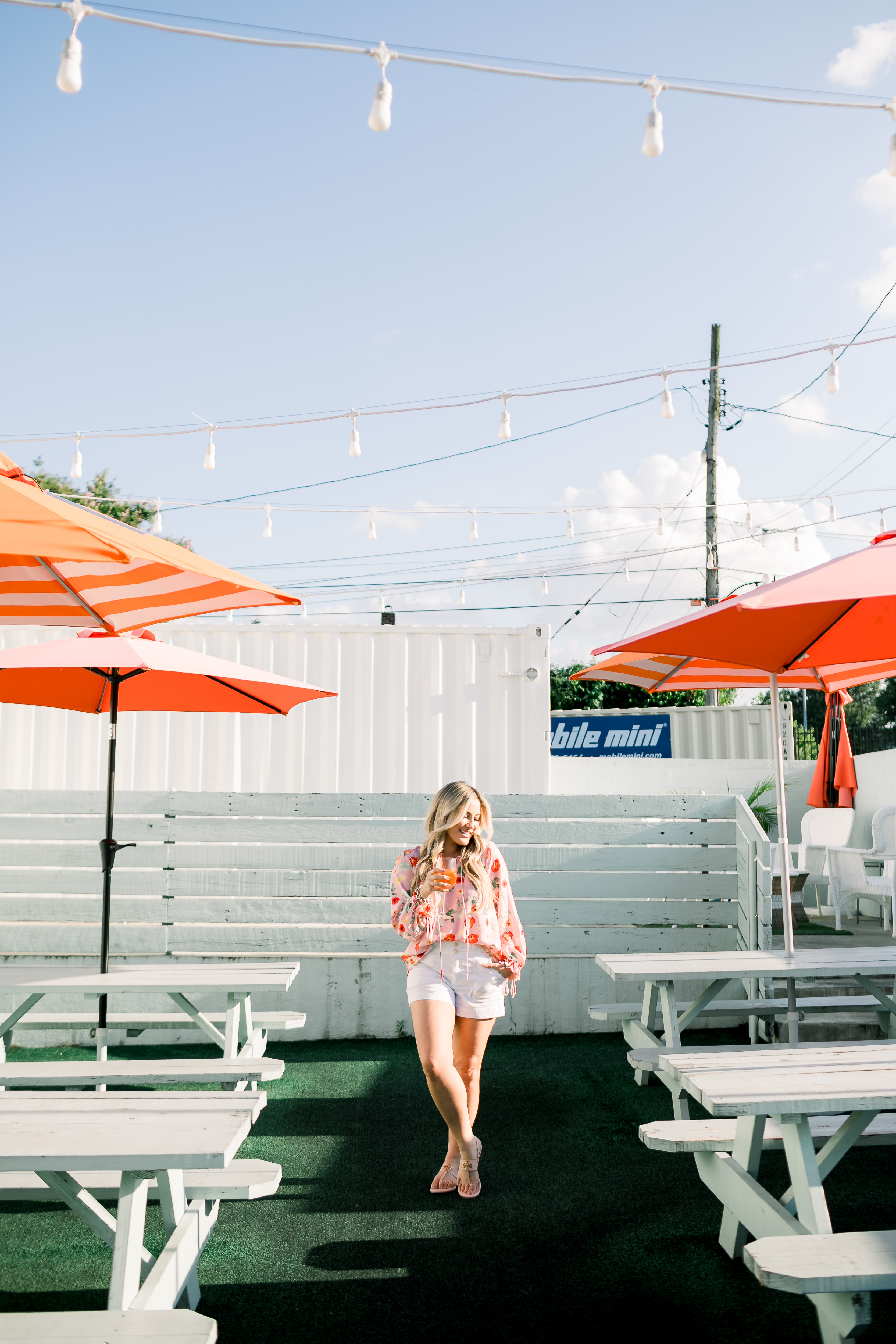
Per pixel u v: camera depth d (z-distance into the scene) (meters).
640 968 4.84
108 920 5.26
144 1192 2.86
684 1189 4.11
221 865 6.90
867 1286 2.47
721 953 5.31
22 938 6.80
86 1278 3.35
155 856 6.88
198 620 8.34
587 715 16.56
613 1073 5.86
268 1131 4.89
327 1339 2.95
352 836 6.96
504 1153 4.54
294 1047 6.61
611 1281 3.30
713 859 7.07
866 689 36.44
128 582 3.70
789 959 5.04
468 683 8.30
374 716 8.27
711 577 19.05
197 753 8.30
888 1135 3.52
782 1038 5.98
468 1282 3.31
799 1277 2.45
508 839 7.05
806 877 9.67
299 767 8.25
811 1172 2.95
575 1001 6.95
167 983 5.03
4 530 2.61
